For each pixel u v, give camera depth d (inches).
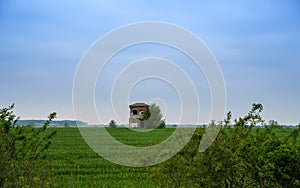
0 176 327.9
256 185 350.0
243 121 360.8
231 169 337.4
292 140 338.3
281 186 325.1
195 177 345.1
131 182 694.5
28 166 337.1
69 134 2459.4
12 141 335.3
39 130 354.6
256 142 335.6
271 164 316.5
